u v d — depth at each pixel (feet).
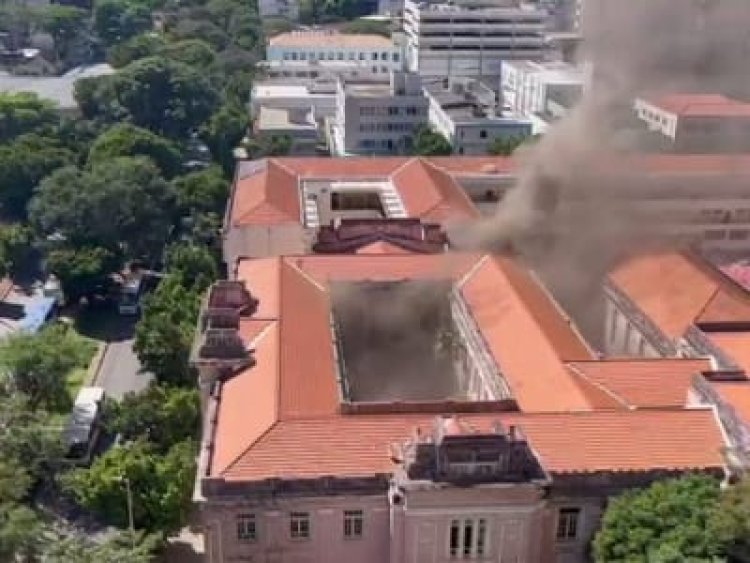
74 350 290.35
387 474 182.50
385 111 539.70
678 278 277.85
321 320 249.75
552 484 181.68
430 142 495.41
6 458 223.51
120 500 217.97
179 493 220.64
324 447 186.70
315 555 187.01
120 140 481.46
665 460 187.42
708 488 171.73
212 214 430.20
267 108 605.31
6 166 453.99
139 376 325.01
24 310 373.61
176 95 604.08
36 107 556.51
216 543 183.52
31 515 186.70
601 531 174.09
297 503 181.47
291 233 326.03
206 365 221.25
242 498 179.11
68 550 187.21
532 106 579.89
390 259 286.05
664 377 220.64
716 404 198.18
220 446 193.36
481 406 203.72
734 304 261.03
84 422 271.28
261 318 238.89
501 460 177.88
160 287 343.26
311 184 368.48
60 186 409.90
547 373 219.82
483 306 262.67
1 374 265.54
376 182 372.38
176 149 512.22
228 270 332.39
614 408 203.10
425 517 179.32
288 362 215.92
